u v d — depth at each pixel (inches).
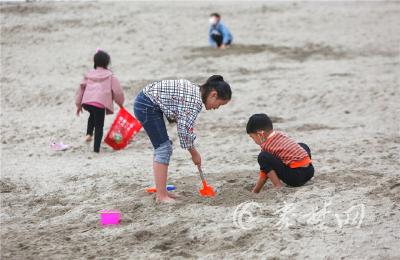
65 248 333.4
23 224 382.6
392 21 1295.5
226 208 370.3
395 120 645.3
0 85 915.4
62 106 805.9
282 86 837.8
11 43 1160.2
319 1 1514.5
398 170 443.2
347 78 860.6
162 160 387.5
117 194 430.0
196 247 320.5
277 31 1245.7
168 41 1179.3
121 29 1253.7
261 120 394.3
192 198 395.2
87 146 615.8
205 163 511.2
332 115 692.7
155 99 379.2
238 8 1448.1
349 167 461.1
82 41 1178.0
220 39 1119.0
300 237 314.7
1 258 322.0
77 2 1455.5
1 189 466.3
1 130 698.2
